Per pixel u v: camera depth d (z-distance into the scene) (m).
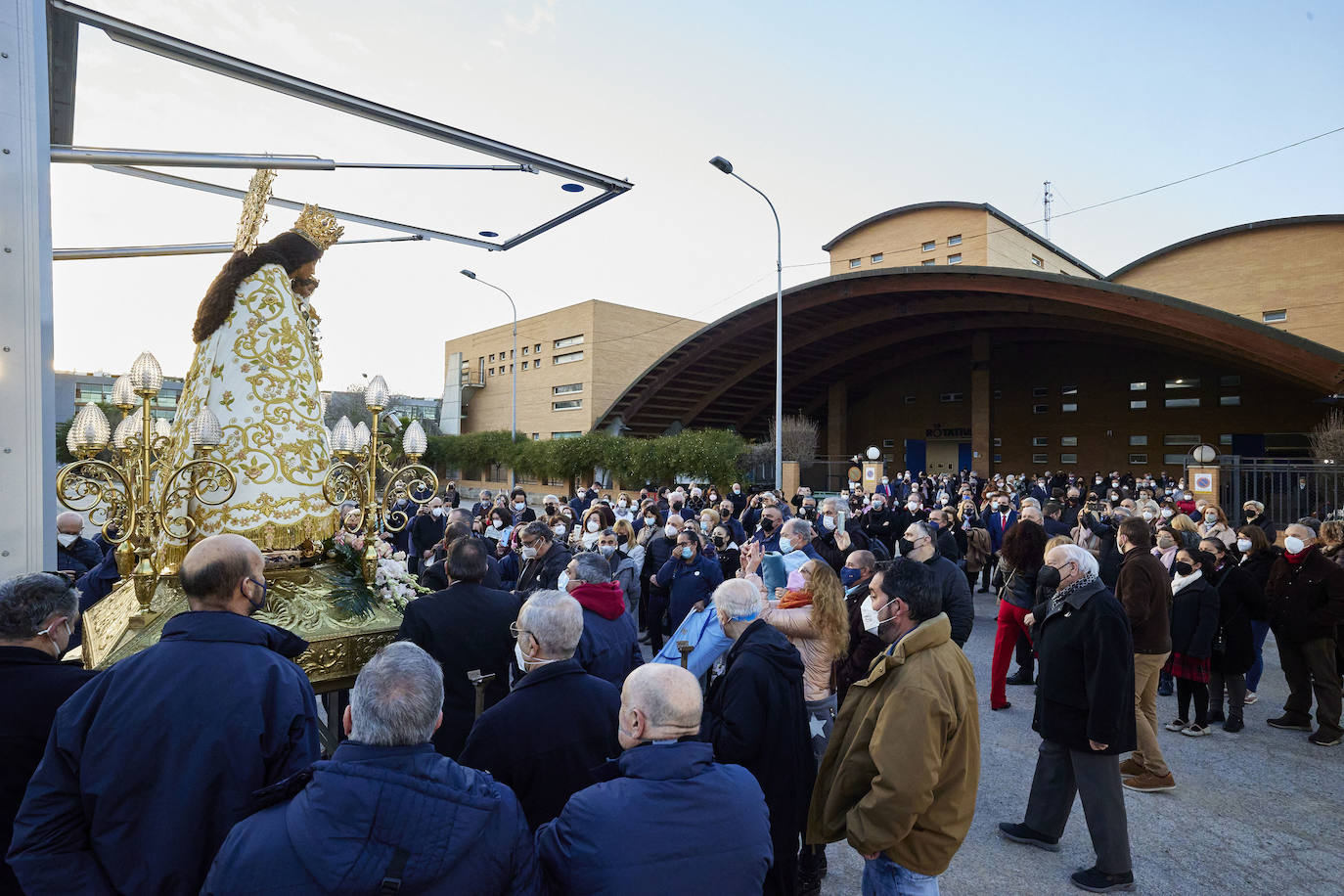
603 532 7.54
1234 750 5.51
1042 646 4.01
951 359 46.06
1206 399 36.00
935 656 2.72
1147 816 4.46
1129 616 4.83
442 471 54.06
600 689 2.50
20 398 2.61
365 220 4.24
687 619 3.98
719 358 39.62
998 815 4.48
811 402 51.91
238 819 1.77
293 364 3.63
